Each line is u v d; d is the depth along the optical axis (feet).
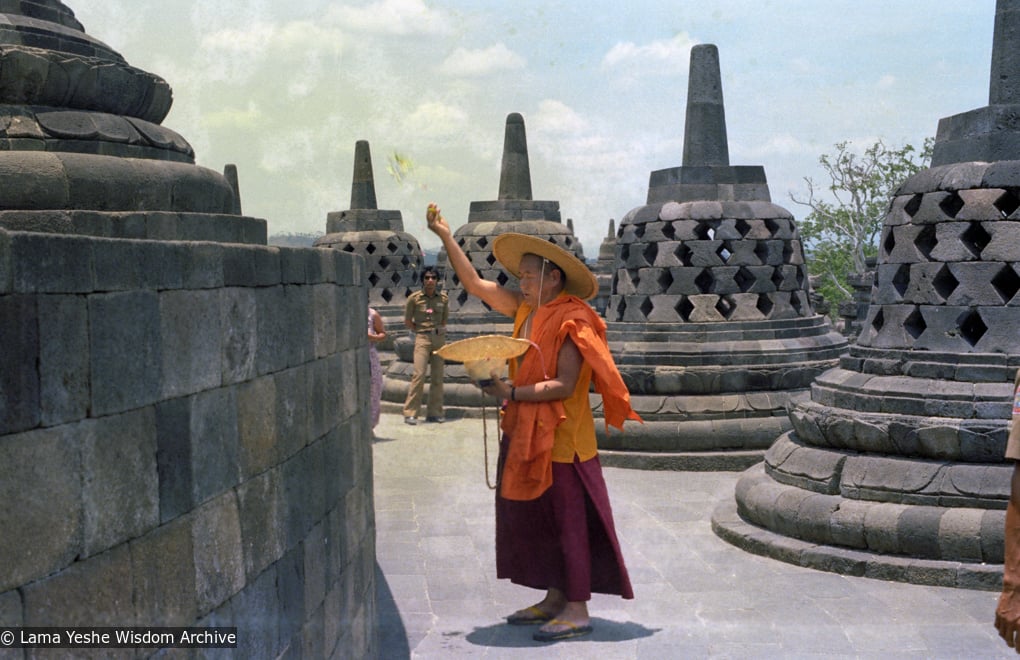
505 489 16.12
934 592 18.51
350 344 13.84
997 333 20.68
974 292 20.97
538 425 16.01
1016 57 21.56
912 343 21.72
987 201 20.99
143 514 7.43
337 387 12.89
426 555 21.33
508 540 16.81
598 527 16.53
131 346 7.30
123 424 7.18
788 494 21.48
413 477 30.12
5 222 11.21
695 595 18.45
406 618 17.24
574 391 16.39
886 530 19.57
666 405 32.09
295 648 10.68
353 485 13.79
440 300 41.65
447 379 43.70
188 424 8.17
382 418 43.42
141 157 13.51
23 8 13.50
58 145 12.59
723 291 33.37
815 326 35.14
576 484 16.35
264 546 9.81
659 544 22.38
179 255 8.09
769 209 34.12
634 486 29.01
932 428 20.02
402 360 46.57
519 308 17.49
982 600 17.97
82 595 6.65
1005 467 19.57
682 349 32.65
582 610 16.37
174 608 7.87
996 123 21.29
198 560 8.30
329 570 12.17
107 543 6.96
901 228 22.31
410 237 63.77
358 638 13.80
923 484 19.86
